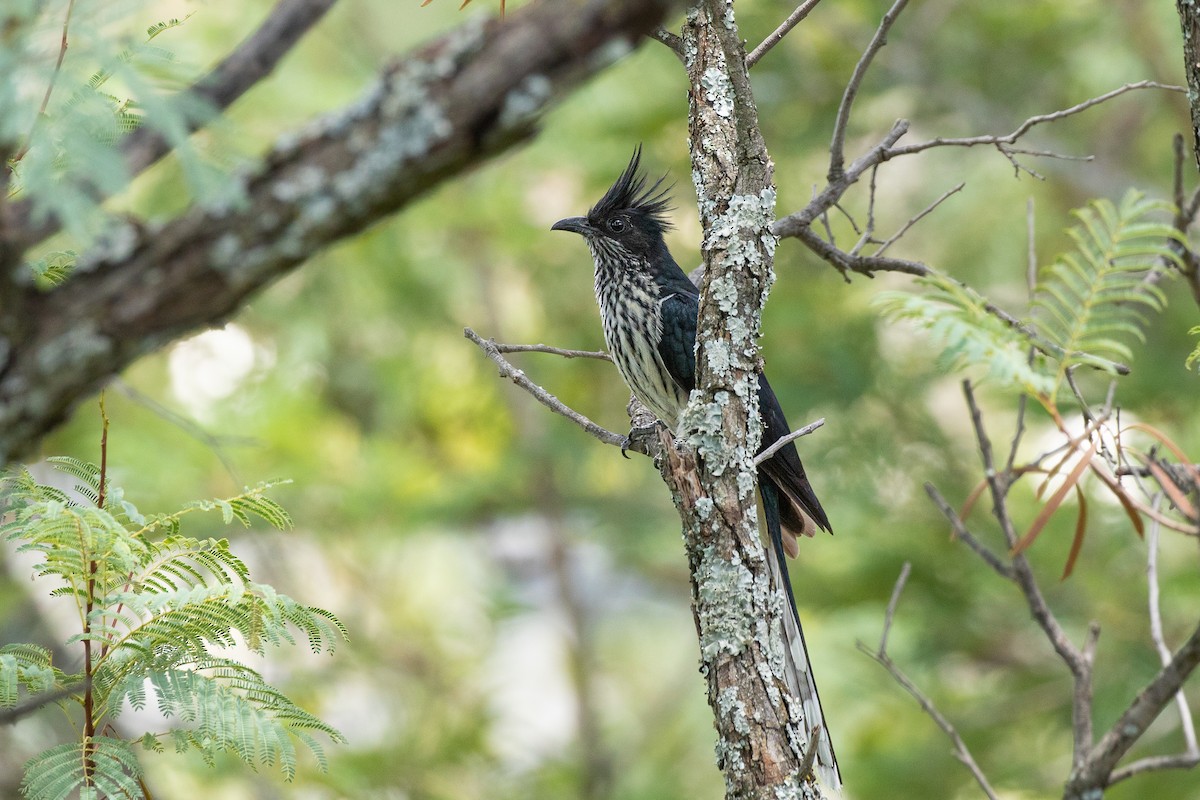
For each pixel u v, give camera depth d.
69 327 2.97
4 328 2.95
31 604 12.17
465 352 18.19
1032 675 14.29
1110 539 13.59
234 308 3.09
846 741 15.09
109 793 4.80
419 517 15.88
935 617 14.32
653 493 18.00
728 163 5.40
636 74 15.70
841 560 14.56
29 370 2.97
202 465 14.14
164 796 12.10
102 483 5.23
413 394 17.47
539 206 18.31
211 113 3.02
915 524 14.71
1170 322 14.56
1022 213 16.81
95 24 3.06
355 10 16.27
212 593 4.85
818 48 15.70
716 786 16.41
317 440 15.80
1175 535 13.77
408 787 14.03
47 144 2.95
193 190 2.84
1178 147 6.54
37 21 3.08
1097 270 4.38
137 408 14.60
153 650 5.04
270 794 11.81
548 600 19.09
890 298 4.42
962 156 16.78
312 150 2.98
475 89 2.92
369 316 17.72
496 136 2.98
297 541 16.08
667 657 20.38
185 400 15.59
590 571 20.75
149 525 5.12
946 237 17.09
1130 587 13.54
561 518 17.44
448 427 18.75
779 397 15.06
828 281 16.31
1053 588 13.85
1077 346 4.34
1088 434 4.38
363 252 16.14
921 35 15.91
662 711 17.86
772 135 15.75
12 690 4.69
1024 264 16.73
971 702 14.44
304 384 16.77
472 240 17.92
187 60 3.42
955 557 14.20
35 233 2.99
